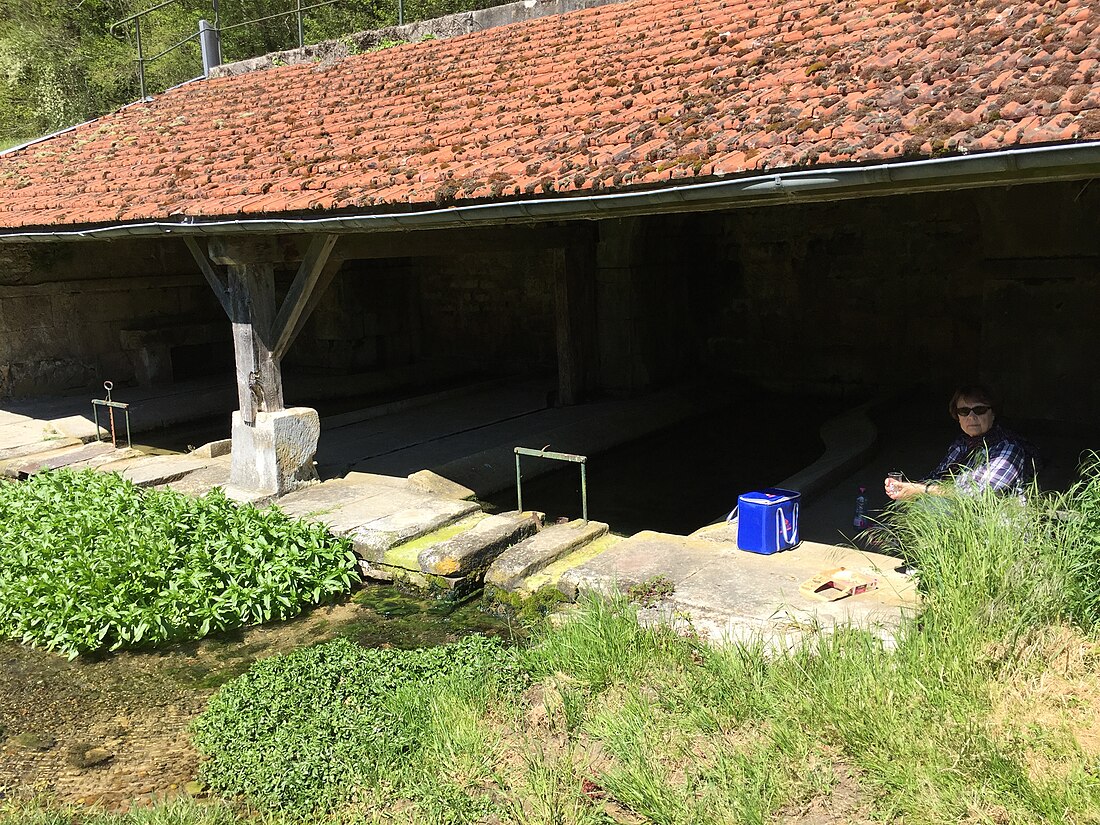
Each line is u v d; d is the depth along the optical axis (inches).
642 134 196.5
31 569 218.7
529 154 209.3
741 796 119.4
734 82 219.1
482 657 173.3
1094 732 123.0
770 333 448.5
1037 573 147.1
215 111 393.1
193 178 286.5
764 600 178.2
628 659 158.7
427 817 126.0
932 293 397.1
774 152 161.0
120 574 207.5
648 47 289.7
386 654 179.0
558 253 408.5
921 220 394.3
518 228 367.2
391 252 285.0
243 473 283.1
